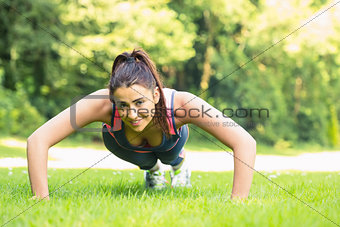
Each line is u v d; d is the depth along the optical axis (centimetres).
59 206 310
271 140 2380
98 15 1938
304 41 2364
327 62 2603
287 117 2453
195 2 2397
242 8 2400
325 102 2616
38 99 2048
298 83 2536
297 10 2344
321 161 1509
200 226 262
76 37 1938
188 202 345
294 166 1203
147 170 482
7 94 1925
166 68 2423
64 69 2039
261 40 2375
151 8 2158
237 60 2409
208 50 2455
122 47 1952
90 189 448
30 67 2061
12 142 1616
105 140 411
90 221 270
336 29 2406
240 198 358
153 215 284
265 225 256
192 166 1061
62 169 773
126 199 362
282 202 341
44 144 363
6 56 2056
